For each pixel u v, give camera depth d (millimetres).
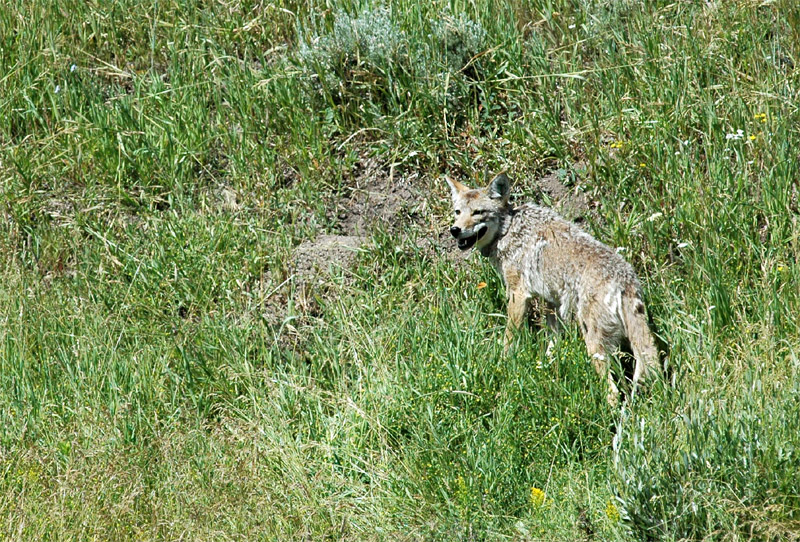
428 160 20453
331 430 14477
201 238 18953
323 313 17781
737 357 14469
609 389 14641
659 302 16188
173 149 21031
